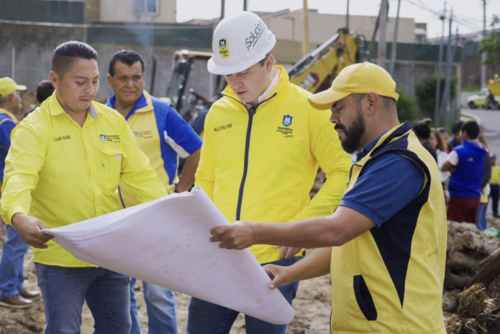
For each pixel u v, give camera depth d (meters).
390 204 1.99
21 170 2.58
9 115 4.78
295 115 2.91
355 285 2.11
